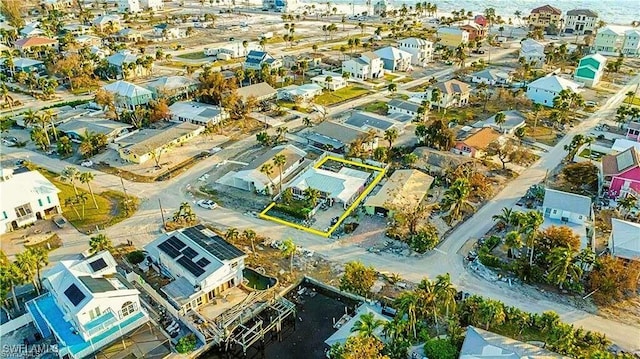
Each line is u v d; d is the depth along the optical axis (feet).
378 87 522.88
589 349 188.24
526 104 458.91
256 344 201.67
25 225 273.13
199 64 599.98
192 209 290.35
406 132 398.62
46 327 198.39
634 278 218.38
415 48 616.39
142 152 344.90
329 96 489.67
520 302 215.51
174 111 425.28
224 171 335.47
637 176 284.20
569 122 420.77
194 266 218.79
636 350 189.47
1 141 380.17
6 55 579.89
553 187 311.88
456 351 180.55
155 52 652.89
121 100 442.91
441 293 186.70
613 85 526.98
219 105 437.99
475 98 480.23
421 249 248.11
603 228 268.21
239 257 224.53
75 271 203.72
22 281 202.08
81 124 391.86
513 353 170.91
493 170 334.44
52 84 483.51
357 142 355.77
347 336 191.01
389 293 221.87
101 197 302.86
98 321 188.03
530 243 229.86
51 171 335.67
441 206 278.26
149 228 271.69
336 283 229.66
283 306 214.90
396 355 179.63
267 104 457.27
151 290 218.18
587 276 228.63
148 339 193.26
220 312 211.41
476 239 260.01
